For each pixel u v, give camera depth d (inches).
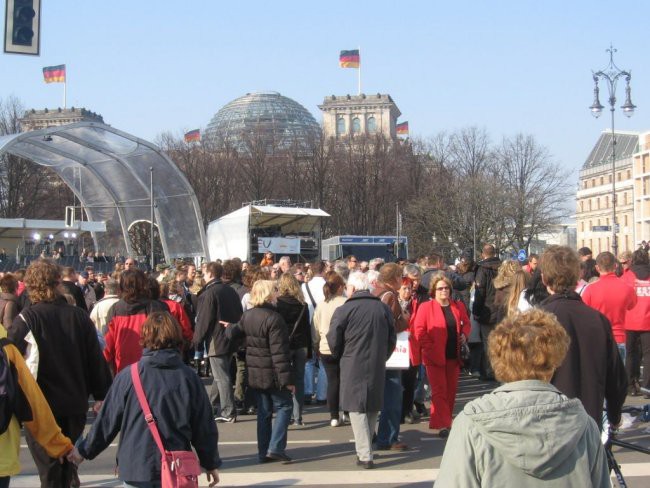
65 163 1583.4
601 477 122.6
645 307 466.0
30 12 450.0
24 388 191.2
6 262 1385.3
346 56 5231.3
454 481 120.0
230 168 2795.3
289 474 325.1
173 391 195.2
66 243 1784.0
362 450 334.6
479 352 579.2
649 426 400.2
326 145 2974.9
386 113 5280.5
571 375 208.7
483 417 119.2
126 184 1611.7
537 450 116.0
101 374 264.2
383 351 338.6
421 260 600.1
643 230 4040.4
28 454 365.1
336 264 494.9
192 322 593.0
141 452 191.9
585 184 4889.3
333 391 428.8
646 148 4045.3
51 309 257.4
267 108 5388.8
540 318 135.3
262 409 346.6
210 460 202.8
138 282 331.3
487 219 2613.2
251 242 1386.6
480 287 552.4
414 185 2812.5
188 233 1610.5
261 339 341.1
